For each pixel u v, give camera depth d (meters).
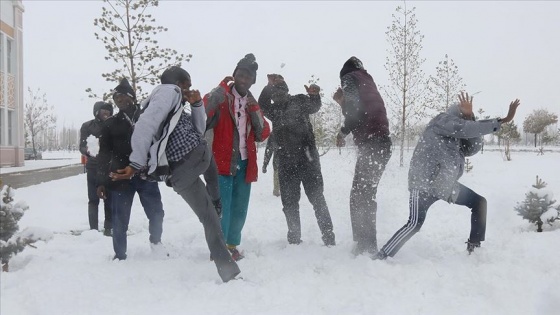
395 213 7.16
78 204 10.34
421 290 3.70
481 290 3.66
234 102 4.98
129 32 11.96
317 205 5.29
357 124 4.78
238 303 3.46
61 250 5.42
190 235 6.25
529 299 3.44
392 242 4.51
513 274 3.91
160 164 3.78
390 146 4.82
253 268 4.27
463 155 4.86
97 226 7.10
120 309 3.38
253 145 5.07
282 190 5.39
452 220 6.97
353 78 4.80
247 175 5.01
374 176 4.75
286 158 5.31
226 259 3.95
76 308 3.40
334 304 3.42
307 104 5.34
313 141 5.34
